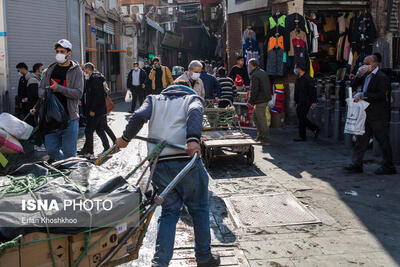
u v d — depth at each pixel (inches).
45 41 499.5
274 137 358.6
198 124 103.9
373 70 221.9
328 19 498.0
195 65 235.1
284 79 439.2
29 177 87.7
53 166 97.4
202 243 115.9
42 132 199.9
